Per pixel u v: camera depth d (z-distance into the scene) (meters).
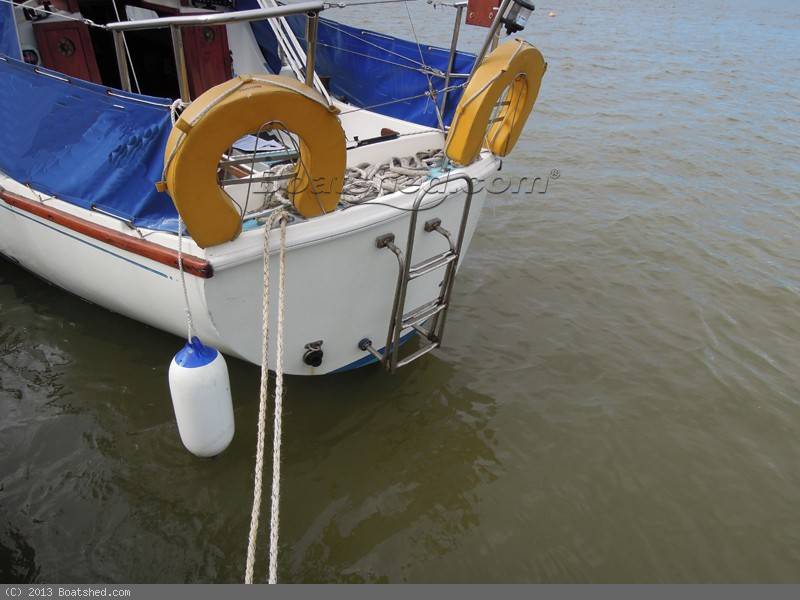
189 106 2.37
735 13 29.14
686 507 3.53
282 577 2.94
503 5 3.20
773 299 5.68
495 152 3.91
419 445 3.77
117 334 4.32
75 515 3.12
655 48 17.67
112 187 3.05
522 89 3.62
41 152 3.25
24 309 4.52
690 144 9.69
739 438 4.05
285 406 3.92
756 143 9.91
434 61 4.51
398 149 3.93
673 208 7.43
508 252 6.21
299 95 2.55
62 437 3.54
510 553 3.18
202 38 4.67
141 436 3.59
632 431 4.04
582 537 3.30
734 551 3.29
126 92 2.77
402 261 3.29
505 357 4.65
